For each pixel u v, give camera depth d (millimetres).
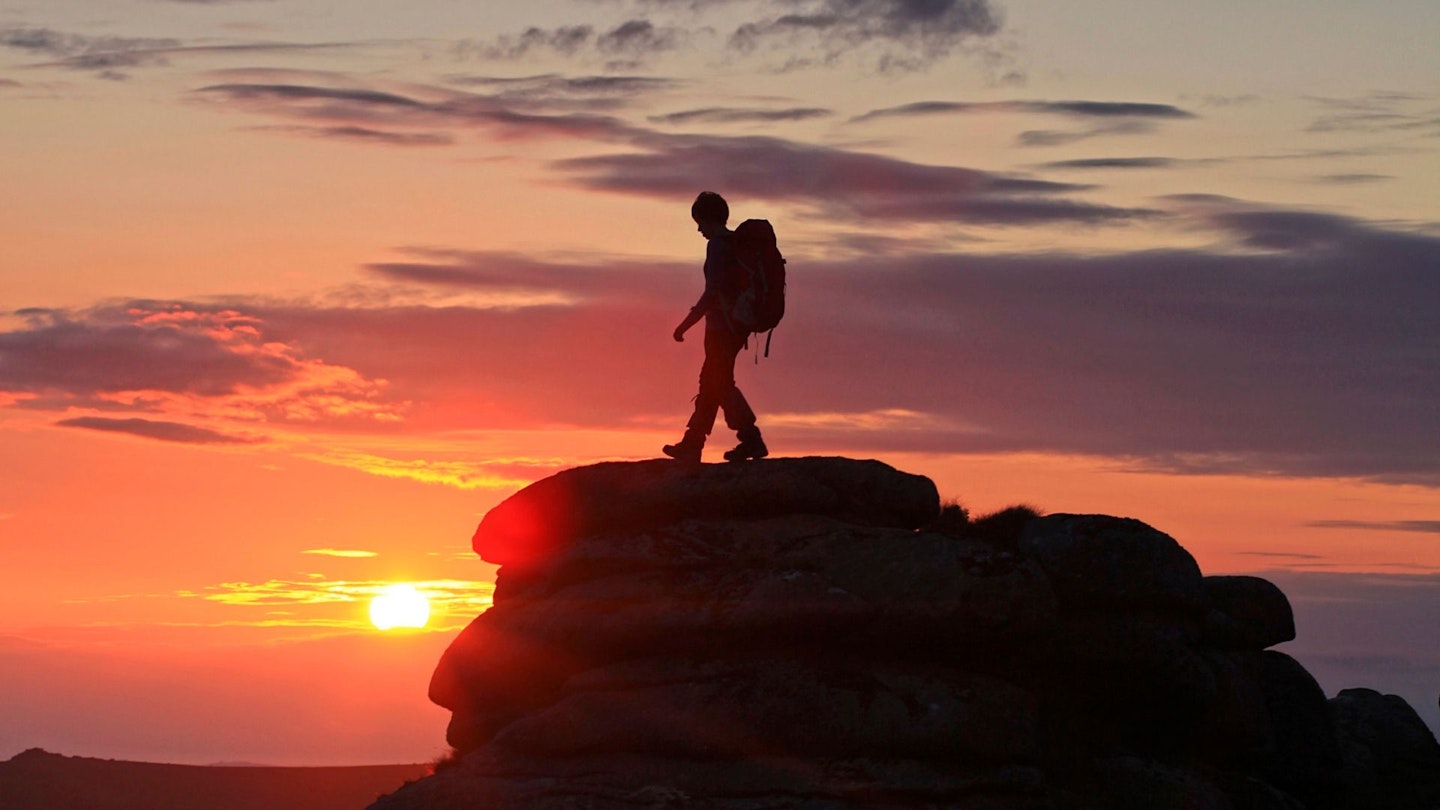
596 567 19359
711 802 16297
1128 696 19875
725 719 17203
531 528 20781
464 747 19859
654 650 18359
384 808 17328
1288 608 24766
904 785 16438
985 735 17062
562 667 19016
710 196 20125
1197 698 20062
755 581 18250
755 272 19906
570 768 17328
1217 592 24641
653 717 17406
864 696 17219
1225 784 20062
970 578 17812
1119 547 20250
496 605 20547
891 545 18484
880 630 17750
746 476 19719
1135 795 18359
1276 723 23312
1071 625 19750
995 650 18219
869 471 20359
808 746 16969
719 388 20328
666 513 19984
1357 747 28328
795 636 17922
